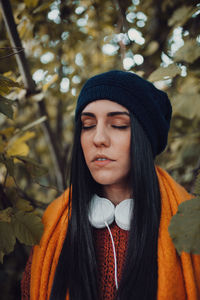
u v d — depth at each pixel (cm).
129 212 92
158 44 155
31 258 107
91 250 93
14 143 130
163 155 189
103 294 92
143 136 90
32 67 175
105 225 96
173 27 146
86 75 196
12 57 144
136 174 89
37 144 262
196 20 133
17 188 131
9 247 89
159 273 86
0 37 172
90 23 181
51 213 110
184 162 178
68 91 184
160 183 104
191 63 122
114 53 187
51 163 267
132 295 85
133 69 161
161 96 101
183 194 105
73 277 92
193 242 67
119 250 94
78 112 96
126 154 89
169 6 158
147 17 170
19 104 205
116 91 86
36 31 165
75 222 98
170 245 89
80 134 98
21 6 150
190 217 70
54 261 100
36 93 144
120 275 92
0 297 153
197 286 89
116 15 175
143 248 89
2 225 91
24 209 115
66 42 182
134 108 87
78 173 101
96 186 103
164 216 94
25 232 91
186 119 167
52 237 103
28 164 119
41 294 98
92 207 97
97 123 88
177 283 87
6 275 156
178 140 180
